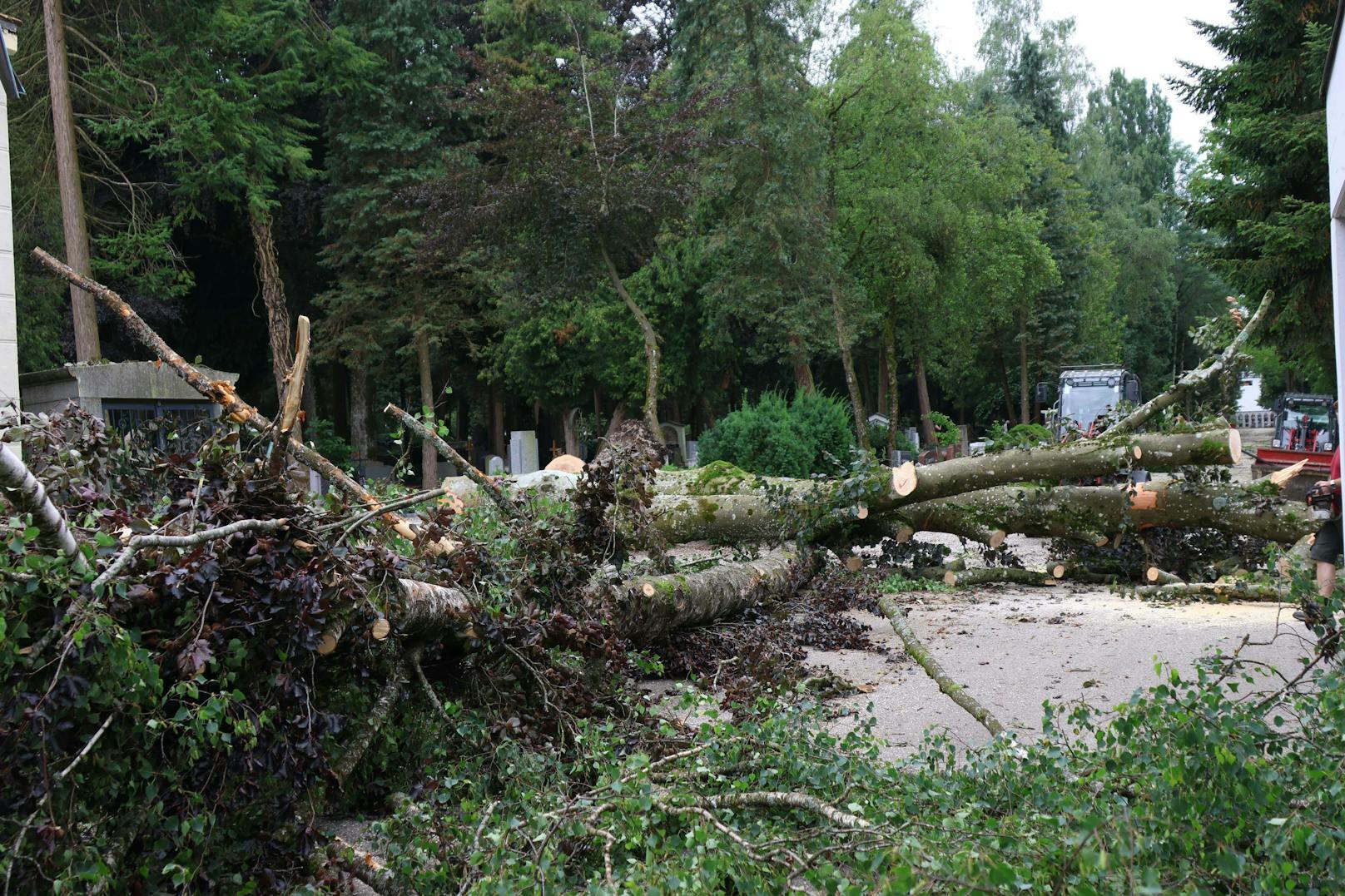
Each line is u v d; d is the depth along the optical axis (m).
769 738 3.71
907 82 30.72
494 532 5.68
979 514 9.50
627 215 21.70
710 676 6.37
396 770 4.20
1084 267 46.34
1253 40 20.92
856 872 2.67
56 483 3.97
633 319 32.50
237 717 3.15
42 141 22.97
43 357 24.14
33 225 23.83
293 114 34.00
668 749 4.32
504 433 42.34
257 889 3.09
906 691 6.05
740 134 26.44
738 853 2.73
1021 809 3.05
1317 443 23.08
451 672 4.50
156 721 2.75
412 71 32.34
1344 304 6.15
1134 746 3.07
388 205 31.14
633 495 5.74
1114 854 2.06
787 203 26.77
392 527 4.59
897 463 32.88
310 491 4.07
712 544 9.60
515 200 21.17
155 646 3.09
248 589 3.24
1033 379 50.44
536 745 4.16
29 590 2.59
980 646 7.37
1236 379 9.37
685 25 28.12
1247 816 2.62
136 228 24.34
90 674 2.72
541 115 20.86
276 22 27.45
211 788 3.06
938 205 32.09
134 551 2.90
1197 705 2.99
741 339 35.78
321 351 32.34
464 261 29.73
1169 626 7.89
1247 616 8.30
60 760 2.64
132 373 15.32
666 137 21.31
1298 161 19.45
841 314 28.59
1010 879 2.05
